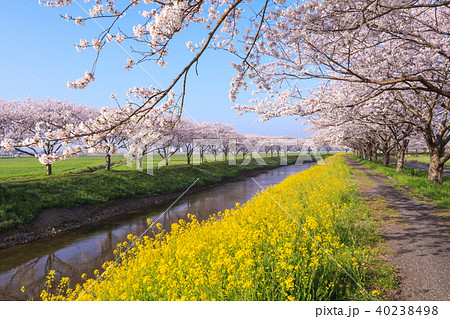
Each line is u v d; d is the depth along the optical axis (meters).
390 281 4.62
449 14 7.66
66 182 17.25
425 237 6.61
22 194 14.19
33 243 11.38
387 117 13.18
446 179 18.72
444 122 12.88
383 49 7.76
